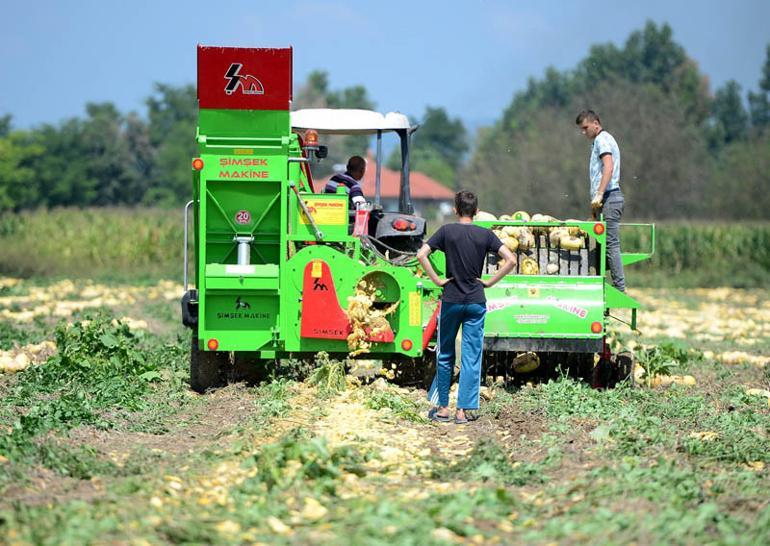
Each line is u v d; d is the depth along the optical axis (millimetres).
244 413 33219
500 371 40094
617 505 22156
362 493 23734
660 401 36625
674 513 21172
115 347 41562
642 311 75875
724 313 78312
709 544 19516
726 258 125375
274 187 36312
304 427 30203
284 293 36406
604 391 37188
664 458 26453
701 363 50094
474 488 24234
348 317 35969
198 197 37125
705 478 25328
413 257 38344
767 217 198875
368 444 28531
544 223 37938
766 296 99500
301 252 36250
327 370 36469
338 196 36594
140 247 119625
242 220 36531
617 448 28328
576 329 36969
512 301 37156
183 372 41438
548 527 20484
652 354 42438
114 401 34344
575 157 195000
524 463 26750
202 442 29438
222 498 22969
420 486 24688
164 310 71938
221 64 35594
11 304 75688
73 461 25625
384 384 37312
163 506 22031
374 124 43094
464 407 32312
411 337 36562
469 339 32312
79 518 20266
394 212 41281
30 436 28109
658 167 199875
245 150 36062
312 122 43188
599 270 38125
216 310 36531
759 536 20047
